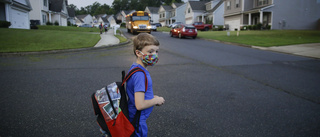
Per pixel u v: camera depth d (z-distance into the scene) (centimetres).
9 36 1394
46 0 3569
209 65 824
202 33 2620
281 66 842
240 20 3438
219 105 421
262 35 2130
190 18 5150
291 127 342
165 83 561
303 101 459
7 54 910
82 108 377
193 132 313
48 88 480
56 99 415
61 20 4119
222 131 321
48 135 287
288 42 1612
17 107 370
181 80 596
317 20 3206
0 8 2191
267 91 522
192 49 1275
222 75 671
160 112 376
